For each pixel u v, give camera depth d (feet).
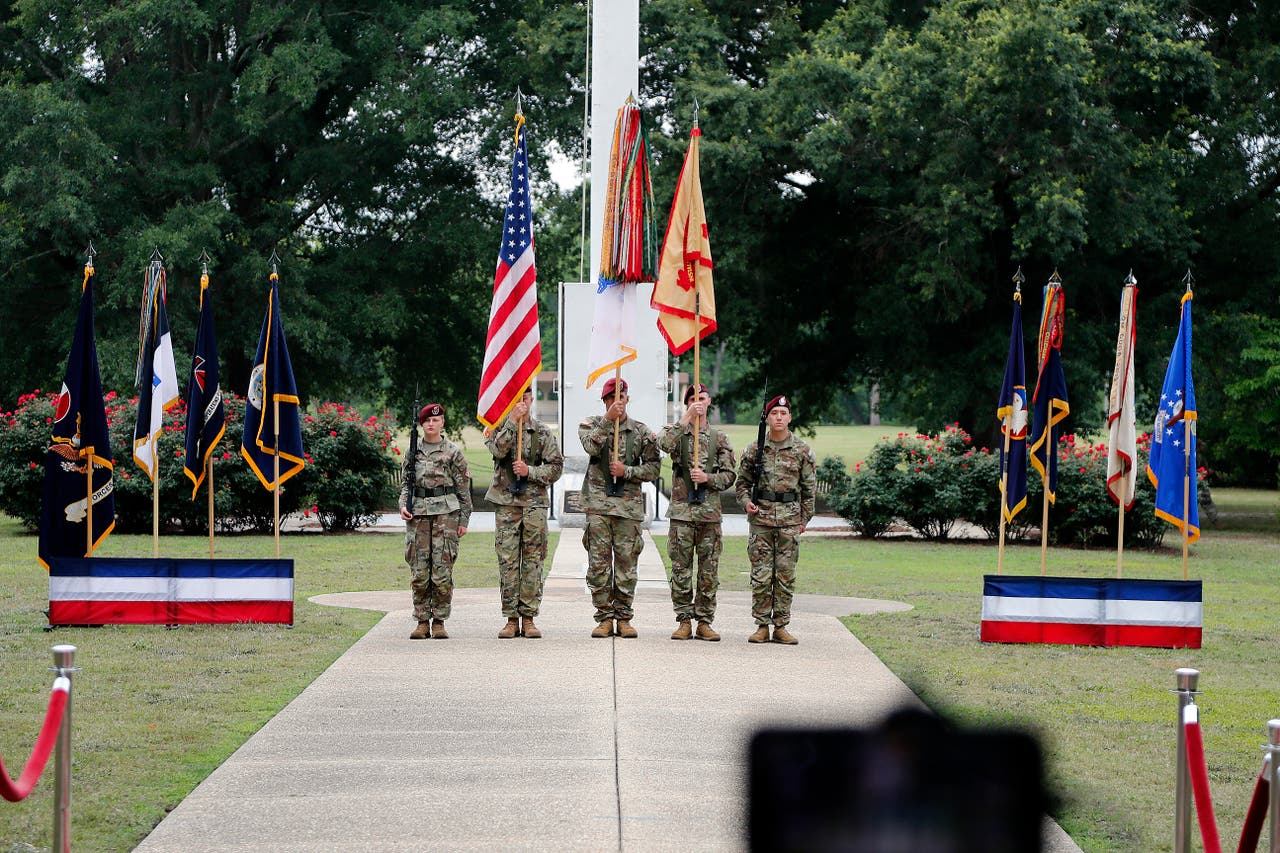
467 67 142.61
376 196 139.23
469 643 43.78
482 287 150.10
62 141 111.75
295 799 25.81
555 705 34.09
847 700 34.71
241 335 125.70
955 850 10.82
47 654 41.55
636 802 25.62
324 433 89.71
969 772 10.85
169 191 123.13
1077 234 103.14
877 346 132.05
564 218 138.21
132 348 114.01
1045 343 52.03
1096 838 24.61
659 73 128.77
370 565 69.46
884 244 124.36
